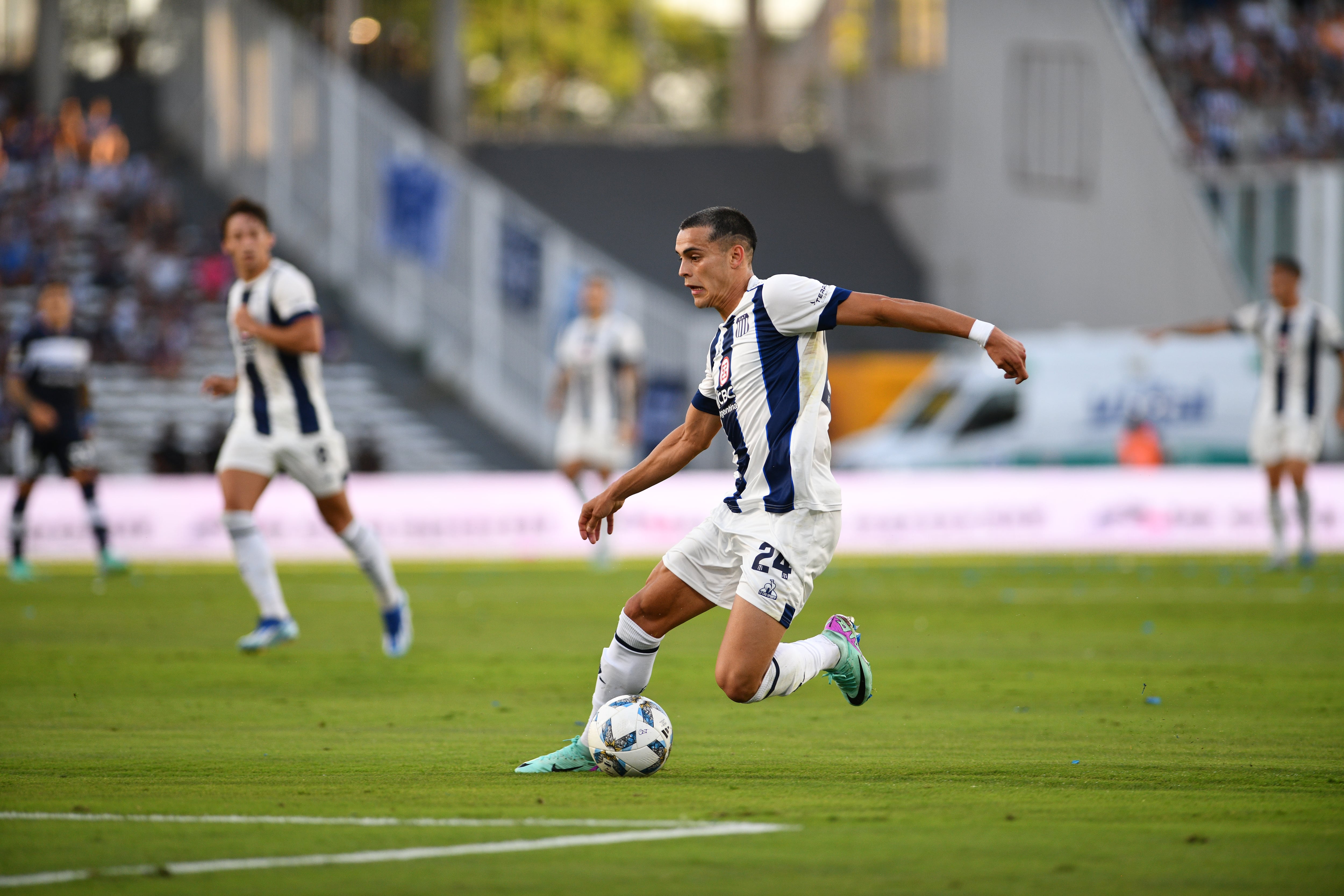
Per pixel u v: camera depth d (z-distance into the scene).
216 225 98.38
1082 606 45.53
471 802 16.75
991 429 89.12
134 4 106.88
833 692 28.11
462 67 111.50
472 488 68.56
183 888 12.72
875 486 71.00
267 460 31.78
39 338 54.09
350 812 16.09
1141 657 33.53
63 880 13.00
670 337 88.38
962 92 113.81
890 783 18.19
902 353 108.81
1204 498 72.25
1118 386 90.31
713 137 127.06
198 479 66.75
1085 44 109.19
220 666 31.58
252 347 31.50
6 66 105.06
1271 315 54.53
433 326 92.62
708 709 25.78
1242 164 118.31
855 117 120.50
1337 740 21.95
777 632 18.69
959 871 13.35
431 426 88.94
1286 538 70.50
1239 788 17.84
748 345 18.84
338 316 94.62
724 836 14.83
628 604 19.45
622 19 158.25
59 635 37.50
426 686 28.73
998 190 112.19
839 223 116.94
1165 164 105.81
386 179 93.31
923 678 30.03
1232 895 12.56
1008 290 112.25
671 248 110.81
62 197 96.94
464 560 67.12
